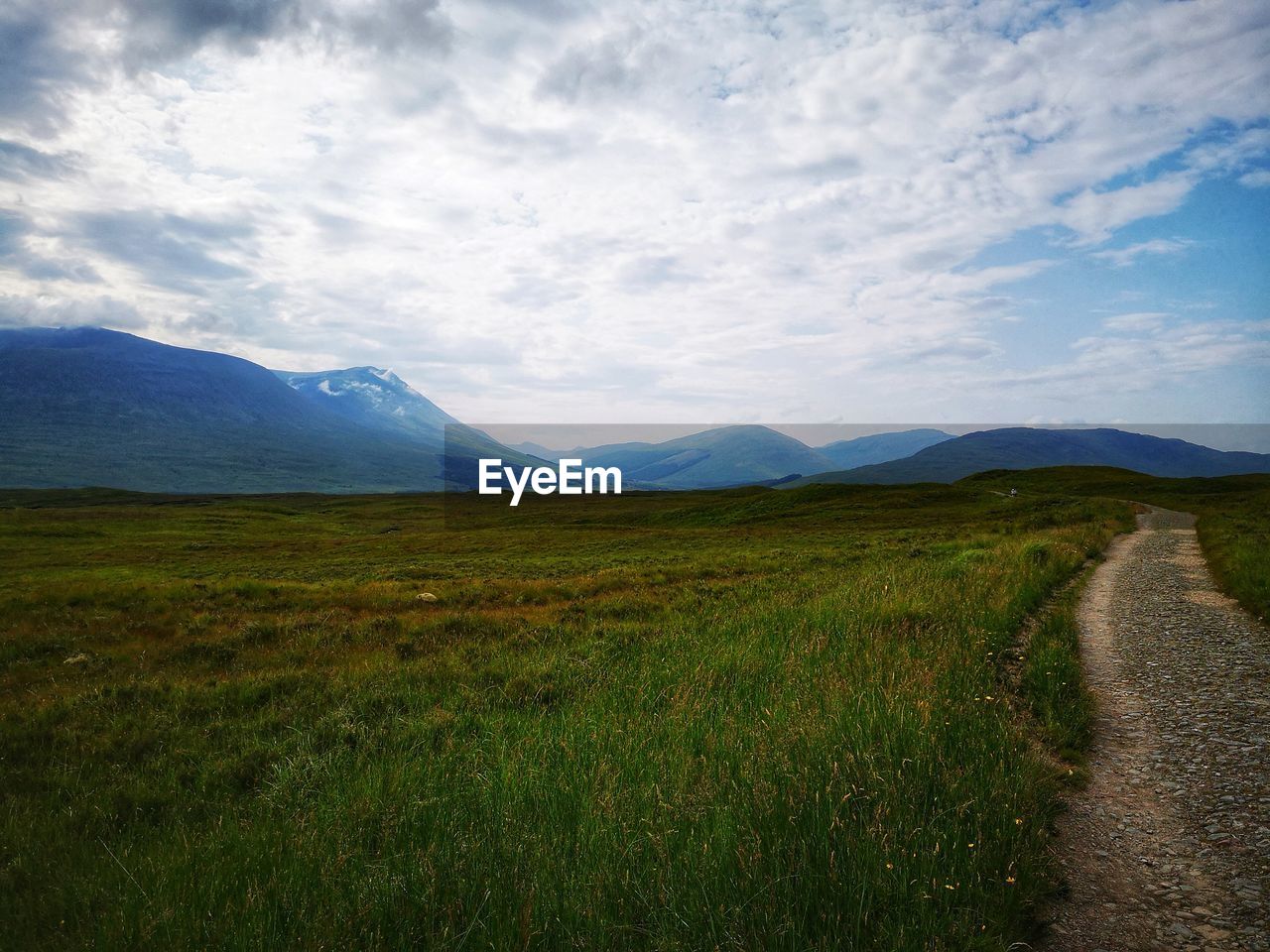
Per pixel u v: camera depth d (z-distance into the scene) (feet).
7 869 18.85
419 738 29.27
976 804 17.31
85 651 47.37
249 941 13.97
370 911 14.75
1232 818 18.43
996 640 36.60
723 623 50.29
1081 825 18.69
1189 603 49.78
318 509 490.90
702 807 18.08
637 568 101.91
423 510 454.40
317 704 35.86
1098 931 14.01
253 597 71.51
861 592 53.78
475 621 56.95
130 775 27.12
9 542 244.42
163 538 272.10
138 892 16.60
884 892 14.07
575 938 13.66
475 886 15.37
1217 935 13.65
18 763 28.66
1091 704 28.02
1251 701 27.71
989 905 14.03
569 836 17.44
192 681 40.63
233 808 23.29
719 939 13.20
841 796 17.29
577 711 30.22
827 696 26.22
